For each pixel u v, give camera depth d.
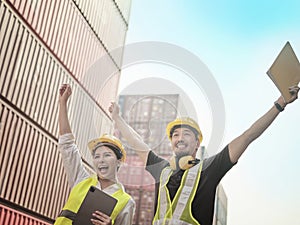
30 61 11.34
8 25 10.23
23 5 10.88
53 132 12.82
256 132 4.15
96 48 10.37
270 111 4.19
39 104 11.98
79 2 11.73
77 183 4.51
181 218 3.81
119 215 4.20
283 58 4.08
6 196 10.36
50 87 12.27
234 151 4.12
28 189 11.38
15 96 10.71
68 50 11.79
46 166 12.34
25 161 11.28
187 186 3.82
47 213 12.26
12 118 10.62
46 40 12.15
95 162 2.49
